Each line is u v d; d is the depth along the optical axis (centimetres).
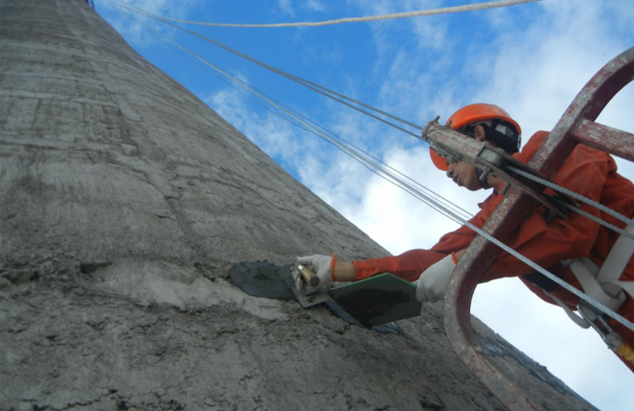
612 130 160
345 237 437
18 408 131
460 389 256
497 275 182
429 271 200
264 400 171
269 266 266
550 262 174
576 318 200
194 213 288
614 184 187
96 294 186
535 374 361
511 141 212
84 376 148
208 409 155
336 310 251
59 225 221
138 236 235
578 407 344
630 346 181
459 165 210
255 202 368
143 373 158
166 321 186
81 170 286
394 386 221
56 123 351
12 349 148
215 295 217
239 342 193
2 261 185
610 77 171
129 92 514
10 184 244
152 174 318
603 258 180
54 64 534
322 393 190
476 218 211
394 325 284
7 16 818
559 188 156
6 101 368
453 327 169
